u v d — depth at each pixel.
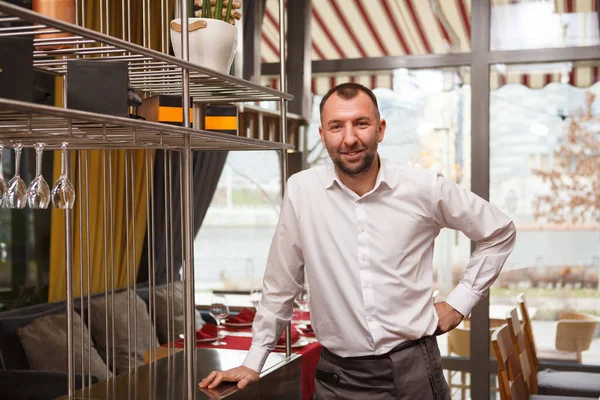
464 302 2.29
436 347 2.17
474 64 4.82
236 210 5.18
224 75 1.93
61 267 3.98
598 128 4.74
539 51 4.73
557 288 4.81
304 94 5.00
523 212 4.85
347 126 1.98
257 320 2.22
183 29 1.80
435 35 4.93
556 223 4.81
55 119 1.48
